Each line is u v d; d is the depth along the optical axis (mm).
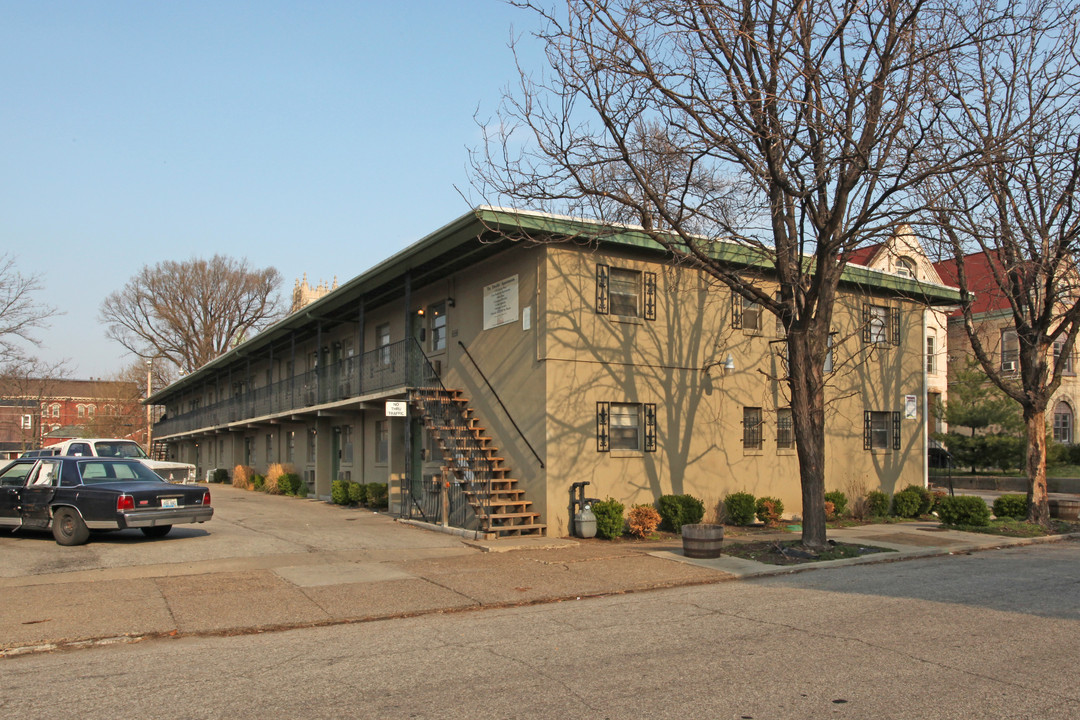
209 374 41719
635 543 14820
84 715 5395
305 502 24438
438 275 19234
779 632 7883
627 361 16672
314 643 7547
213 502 23672
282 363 32531
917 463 22266
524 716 5344
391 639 7695
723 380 18328
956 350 36438
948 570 12266
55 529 13031
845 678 6238
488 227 14820
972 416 33344
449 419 17234
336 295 21484
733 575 11469
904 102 12008
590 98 12016
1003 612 8891
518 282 16562
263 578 10625
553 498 15367
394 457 20219
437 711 5449
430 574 11188
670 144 12859
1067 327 18688
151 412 70312
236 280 61156
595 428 16062
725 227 13102
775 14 12531
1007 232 16781
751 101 11422
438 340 19891
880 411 21562
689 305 17859
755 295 13531
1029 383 18297
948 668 6531
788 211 13734
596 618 8648
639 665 6625
